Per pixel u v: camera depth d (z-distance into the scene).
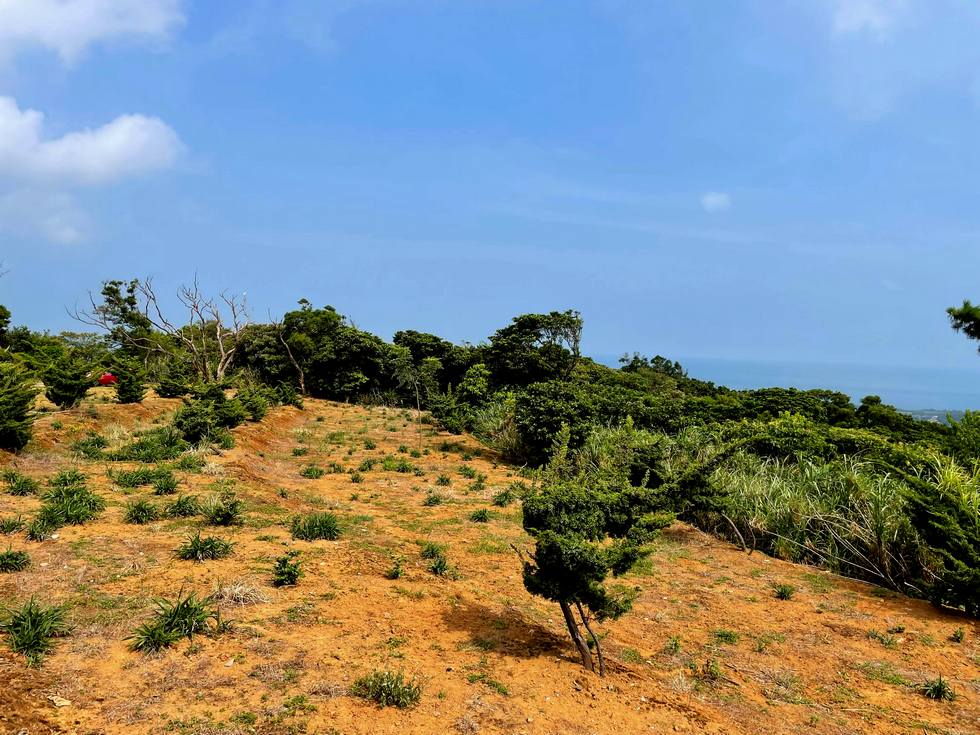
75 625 5.23
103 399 22.41
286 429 23.02
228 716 4.17
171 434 15.16
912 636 6.91
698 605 7.64
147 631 5.01
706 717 4.88
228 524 8.83
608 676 5.41
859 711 5.22
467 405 26.92
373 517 10.60
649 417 19.48
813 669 6.02
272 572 6.95
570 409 17.09
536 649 5.78
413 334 41.84
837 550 9.50
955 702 5.43
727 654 6.25
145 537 7.77
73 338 41.50
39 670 4.47
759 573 9.05
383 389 39.66
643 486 6.13
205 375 30.56
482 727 4.35
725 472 11.71
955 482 8.31
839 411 21.39
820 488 10.66
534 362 29.72
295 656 5.06
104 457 12.80
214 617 5.60
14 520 7.60
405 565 7.95
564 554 5.09
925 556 8.52
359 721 4.26
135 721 4.03
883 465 11.23
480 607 6.85
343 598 6.51
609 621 6.93
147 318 29.28
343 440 21.34
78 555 6.86
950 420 13.01
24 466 11.13
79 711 4.08
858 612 7.64
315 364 38.81
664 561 9.39
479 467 17.41
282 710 4.29
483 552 8.95
